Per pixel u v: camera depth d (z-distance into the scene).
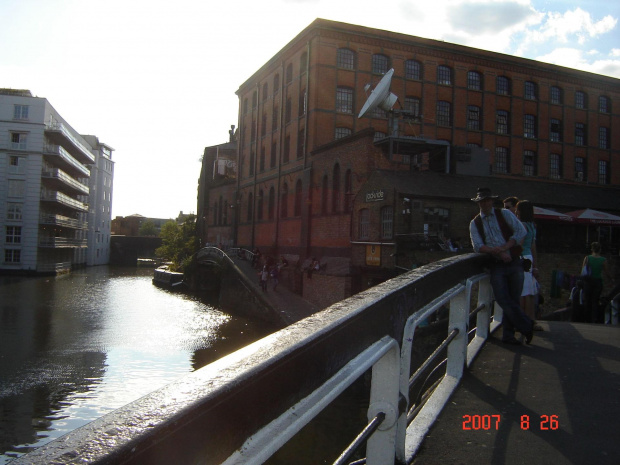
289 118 44.50
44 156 67.56
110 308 42.22
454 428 3.38
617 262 18.20
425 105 43.09
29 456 0.80
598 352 5.52
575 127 49.06
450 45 43.78
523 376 4.59
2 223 65.38
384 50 41.72
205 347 28.66
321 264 33.56
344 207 33.12
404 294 2.57
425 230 25.44
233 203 58.31
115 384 21.17
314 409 1.48
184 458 1.00
